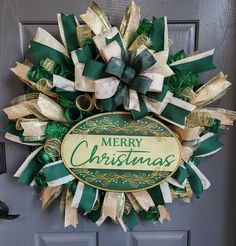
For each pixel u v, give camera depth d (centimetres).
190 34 67
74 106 61
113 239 75
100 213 67
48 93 61
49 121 62
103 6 66
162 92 57
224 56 67
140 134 62
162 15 66
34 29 67
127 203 67
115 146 63
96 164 64
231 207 73
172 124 62
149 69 57
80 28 60
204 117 62
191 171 66
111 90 56
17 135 64
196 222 75
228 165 72
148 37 59
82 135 62
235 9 66
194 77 61
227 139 71
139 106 58
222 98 69
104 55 55
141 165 64
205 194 73
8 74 68
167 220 75
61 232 75
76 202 64
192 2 66
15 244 75
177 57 62
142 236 76
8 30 67
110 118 62
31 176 65
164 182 64
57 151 63
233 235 75
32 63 65
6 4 66
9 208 73
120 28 60
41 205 73
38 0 66
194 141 63
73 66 60
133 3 59
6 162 71
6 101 69
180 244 76
